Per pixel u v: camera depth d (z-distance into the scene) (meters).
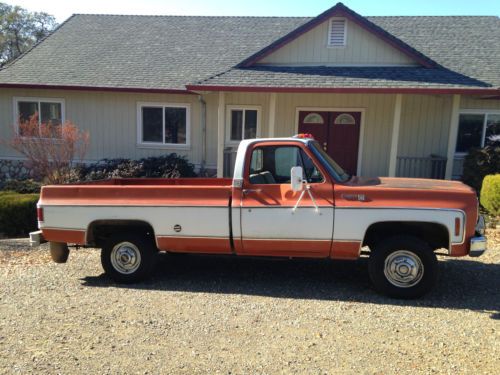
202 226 5.15
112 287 5.31
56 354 3.58
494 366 3.33
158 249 5.54
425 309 4.50
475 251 4.63
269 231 5.00
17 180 13.41
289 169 5.20
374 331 3.97
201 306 4.63
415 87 10.05
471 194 4.70
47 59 15.37
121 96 14.00
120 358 3.51
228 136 13.78
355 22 11.71
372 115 13.14
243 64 12.10
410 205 4.71
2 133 14.59
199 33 16.75
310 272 5.88
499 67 12.07
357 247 4.85
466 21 15.40
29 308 4.60
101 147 14.35
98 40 16.59
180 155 13.99
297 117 13.49
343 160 13.52
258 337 3.86
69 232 5.45
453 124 10.72
